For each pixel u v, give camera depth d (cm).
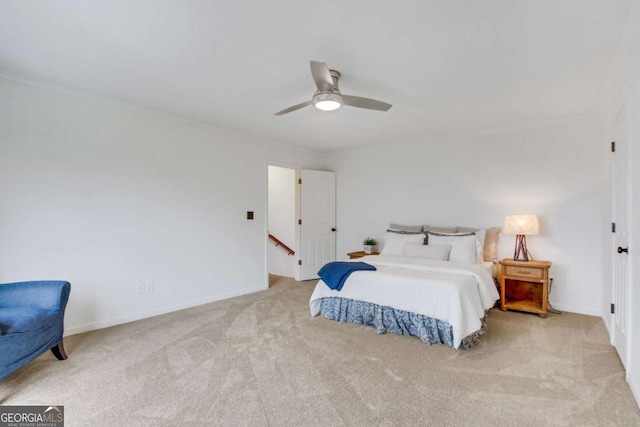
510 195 412
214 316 357
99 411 187
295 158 543
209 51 227
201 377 225
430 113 359
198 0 171
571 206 373
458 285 281
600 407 189
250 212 466
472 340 276
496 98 315
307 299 428
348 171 571
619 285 255
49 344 236
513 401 196
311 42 214
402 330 302
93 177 315
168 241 373
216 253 422
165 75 266
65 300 253
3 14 183
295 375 227
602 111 335
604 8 178
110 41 213
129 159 340
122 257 336
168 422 177
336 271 346
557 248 381
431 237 420
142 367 239
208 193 413
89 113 312
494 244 409
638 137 193
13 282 268
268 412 186
